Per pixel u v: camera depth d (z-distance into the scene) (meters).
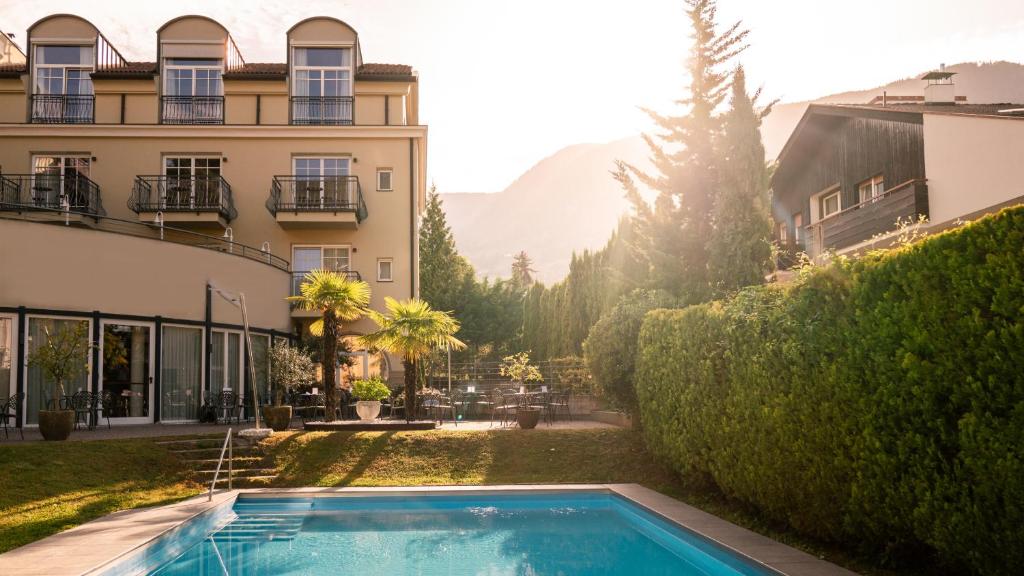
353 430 15.15
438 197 44.16
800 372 7.18
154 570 7.57
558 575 7.28
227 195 22.98
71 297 15.34
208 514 9.73
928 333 5.29
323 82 24.31
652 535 9.25
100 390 15.67
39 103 23.27
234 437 13.98
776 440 7.77
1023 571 4.70
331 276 15.86
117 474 11.59
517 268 73.88
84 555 7.12
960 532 5.10
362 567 7.59
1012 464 4.58
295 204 22.89
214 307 18.16
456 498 11.39
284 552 8.32
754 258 14.99
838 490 6.68
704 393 9.72
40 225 15.05
